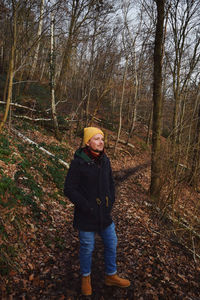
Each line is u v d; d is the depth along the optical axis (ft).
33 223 12.46
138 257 11.53
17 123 29.78
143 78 61.11
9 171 15.38
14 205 12.12
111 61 38.22
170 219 18.71
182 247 14.26
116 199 20.97
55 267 9.93
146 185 31.17
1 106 32.37
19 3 15.79
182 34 24.14
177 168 18.28
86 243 8.14
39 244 11.17
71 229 13.91
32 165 19.39
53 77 33.99
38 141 28.43
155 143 23.30
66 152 30.42
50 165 22.56
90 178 7.91
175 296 9.11
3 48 53.88
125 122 70.18
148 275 10.16
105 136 47.19
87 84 38.63
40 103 41.01
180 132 18.42
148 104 74.08
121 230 14.53
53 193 17.61
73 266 10.22
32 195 14.76
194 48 26.25
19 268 9.11
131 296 8.65
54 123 33.96
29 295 8.05
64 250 11.45
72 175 7.91
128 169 38.01
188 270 11.56
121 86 44.39
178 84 24.29
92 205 7.93
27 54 18.25
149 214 19.10
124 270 10.19
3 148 17.95
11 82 16.97
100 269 10.19
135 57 49.16
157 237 14.61
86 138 8.18
